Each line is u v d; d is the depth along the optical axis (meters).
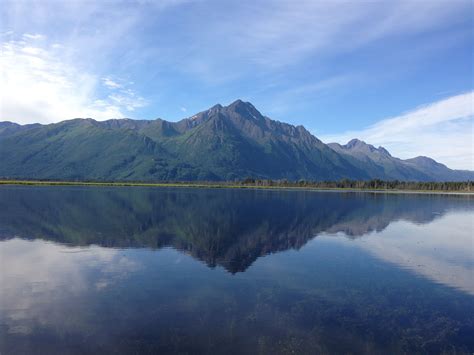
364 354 16.94
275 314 21.33
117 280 27.83
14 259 34.06
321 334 18.80
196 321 20.05
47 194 125.31
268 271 31.42
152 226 56.84
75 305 22.28
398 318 21.17
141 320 20.09
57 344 17.34
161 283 27.19
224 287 26.42
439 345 17.97
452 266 34.28
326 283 27.94
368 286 27.36
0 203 85.75
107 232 50.22
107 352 16.64
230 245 43.53
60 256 35.69
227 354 16.59
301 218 72.25
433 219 75.38
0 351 16.66
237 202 111.94
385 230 58.31
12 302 22.72
